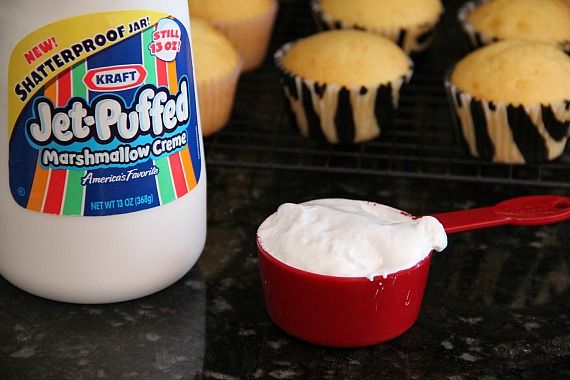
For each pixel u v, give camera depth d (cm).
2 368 51
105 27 50
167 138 52
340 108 70
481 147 69
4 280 57
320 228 52
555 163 70
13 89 51
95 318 54
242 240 61
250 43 79
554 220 56
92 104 50
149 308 55
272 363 52
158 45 51
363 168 69
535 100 67
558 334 55
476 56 71
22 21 50
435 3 82
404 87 73
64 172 51
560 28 77
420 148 70
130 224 53
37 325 54
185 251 55
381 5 79
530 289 58
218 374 52
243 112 75
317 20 82
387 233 52
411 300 53
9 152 52
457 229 55
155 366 52
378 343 53
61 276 54
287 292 52
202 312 55
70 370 52
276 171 68
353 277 51
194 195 55
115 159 51
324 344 53
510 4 78
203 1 77
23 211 53
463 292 58
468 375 52
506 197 66
